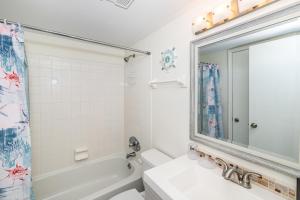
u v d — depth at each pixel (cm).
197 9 121
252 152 92
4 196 109
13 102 112
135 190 146
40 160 182
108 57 228
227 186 92
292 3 73
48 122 185
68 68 196
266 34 85
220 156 109
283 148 81
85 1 117
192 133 127
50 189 180
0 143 109
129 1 118
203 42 117
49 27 160
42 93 180
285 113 80
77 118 206
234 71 102
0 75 107
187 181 105
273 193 82
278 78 82
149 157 149
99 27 161
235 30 97
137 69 205
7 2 116
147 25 156
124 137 247
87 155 210
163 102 160
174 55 144
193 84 125
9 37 110
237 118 102
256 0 83
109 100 232
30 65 171
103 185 208
